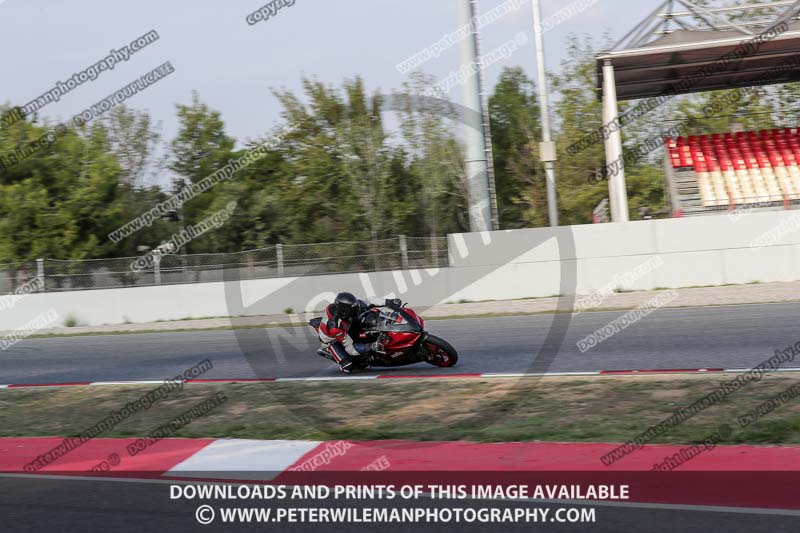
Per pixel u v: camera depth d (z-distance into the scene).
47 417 14.27
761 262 26.89
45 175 39.62
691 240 27.31
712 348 16.17
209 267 31.30
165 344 23.59
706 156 38.44
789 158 37.41
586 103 50.81
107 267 31.81
